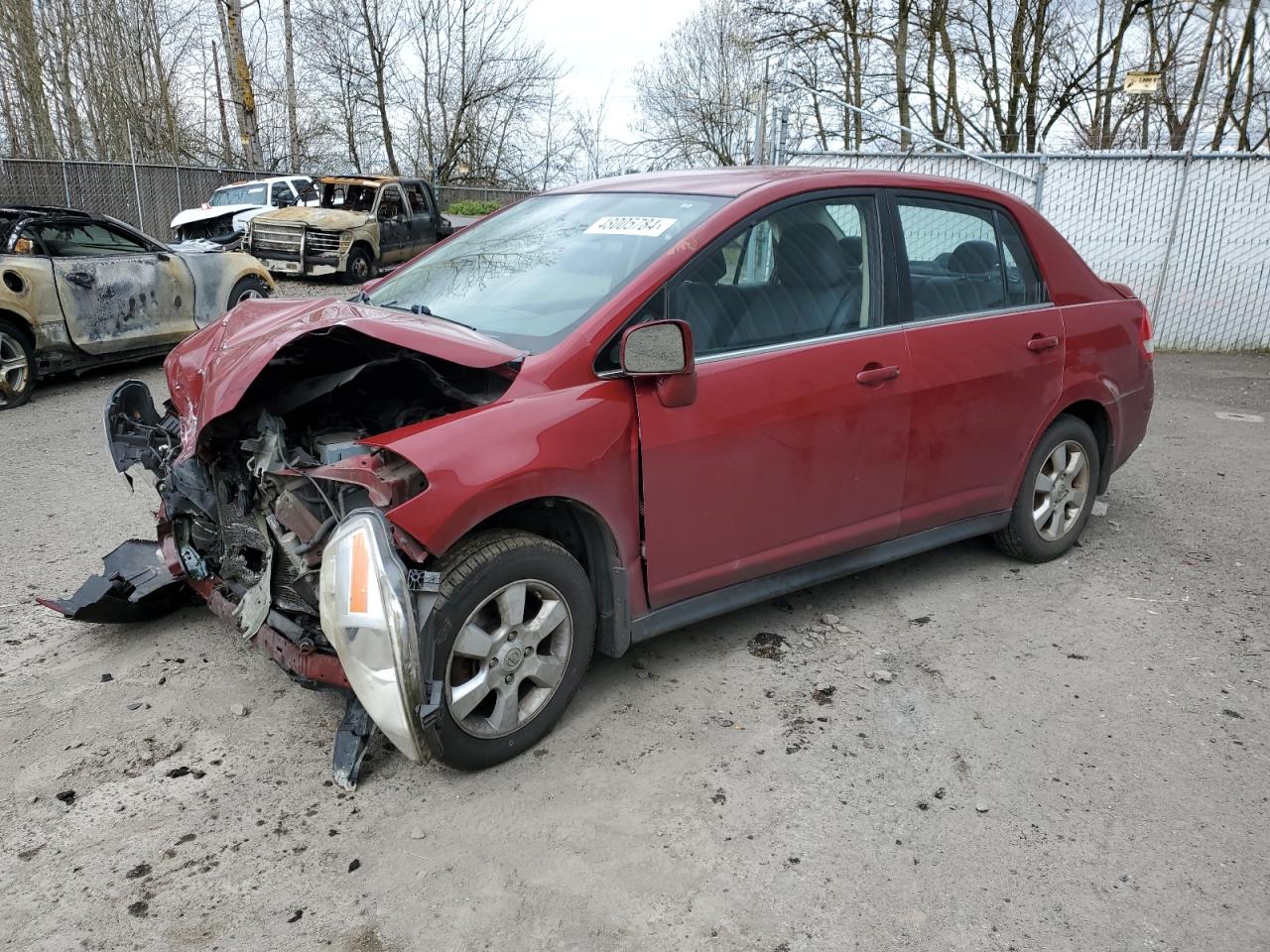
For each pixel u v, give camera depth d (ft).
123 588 12.53
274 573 10.31
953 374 13.24
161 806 9.37
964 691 11.77
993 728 10.97
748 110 95.81
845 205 12.64
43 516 17.79
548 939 7.78
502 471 9.25
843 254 12.49
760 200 11.74
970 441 13.78
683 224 11.44
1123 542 17.06
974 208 14.10
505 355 9.75
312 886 8.34
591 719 10.98
